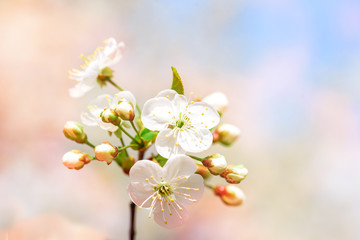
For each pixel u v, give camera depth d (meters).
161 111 0.33
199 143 0.33
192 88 0.79
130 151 0.61
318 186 0.76
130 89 0.75
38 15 0.71
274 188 0.75
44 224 0.42
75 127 0.34
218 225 0.67
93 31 0.74
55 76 0.69
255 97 0.82
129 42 0.77
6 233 0.41
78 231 0.42
